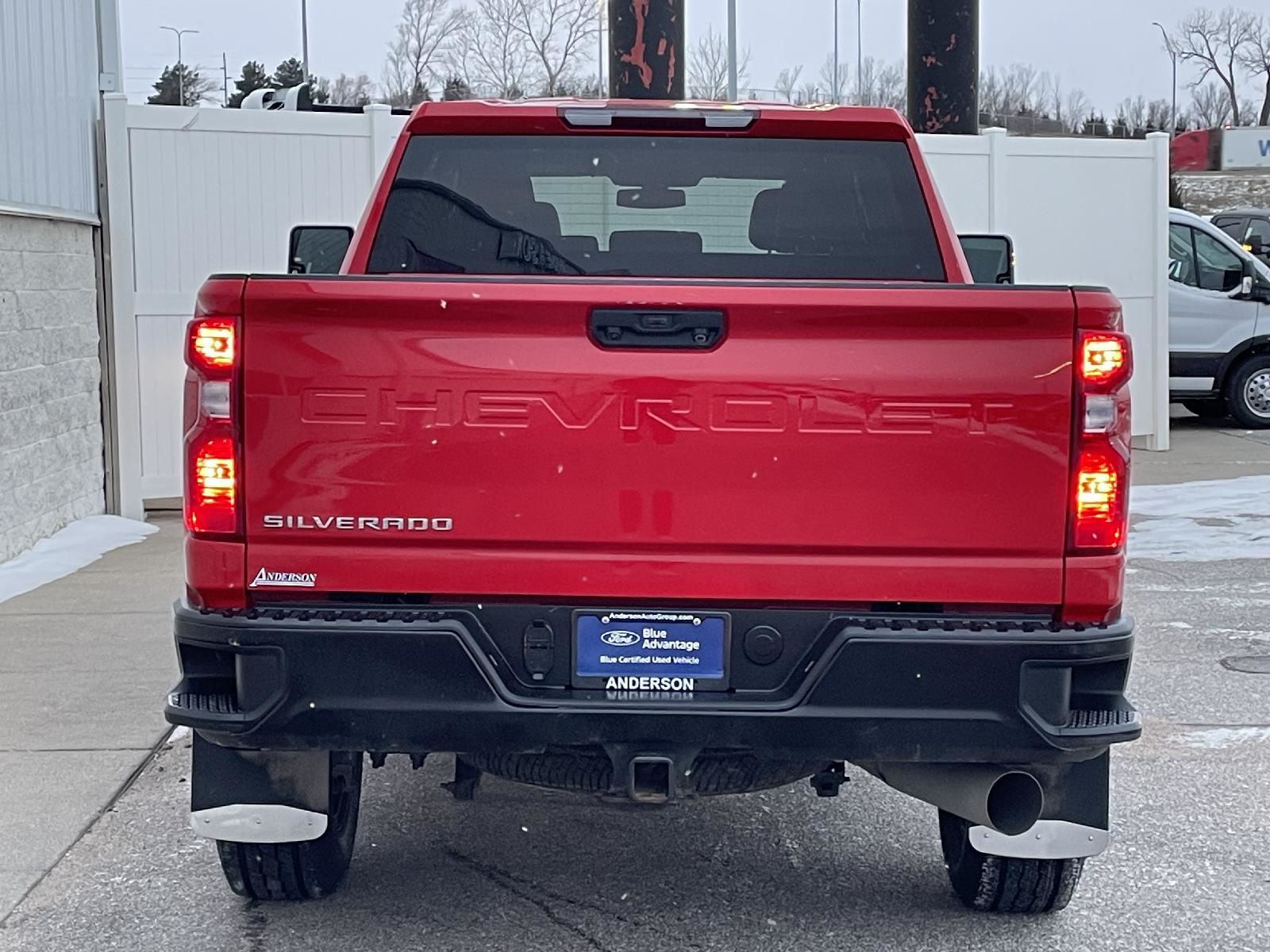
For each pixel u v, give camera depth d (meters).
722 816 5.52
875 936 4.37
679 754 3.70
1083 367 3.64
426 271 4.95
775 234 5.08
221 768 4.05
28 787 5.67
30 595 8.93
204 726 3.70
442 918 4.50
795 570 3.68
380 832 5.33
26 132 10.08
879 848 5.17
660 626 3.71
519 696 3.69
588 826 5.41
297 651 3.66
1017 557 3.68
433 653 3.66
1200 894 4.71
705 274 5.07
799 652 3.72
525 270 5.00
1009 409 3.65
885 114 4.97
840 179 5.06
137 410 11.70
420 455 3.66
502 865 4.99
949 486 3.66
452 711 3.67
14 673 7.19
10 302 9.81
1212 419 19.58
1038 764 3.82
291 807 4.05
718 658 3.72
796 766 4.03
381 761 4.98
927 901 4.66
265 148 11.98
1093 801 4.08
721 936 4.37
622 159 5.00
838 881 4.85
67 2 10.95
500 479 3.66
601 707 3.66
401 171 4.95
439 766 6.18
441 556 3.68
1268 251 26.70
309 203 12.12
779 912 4.56
